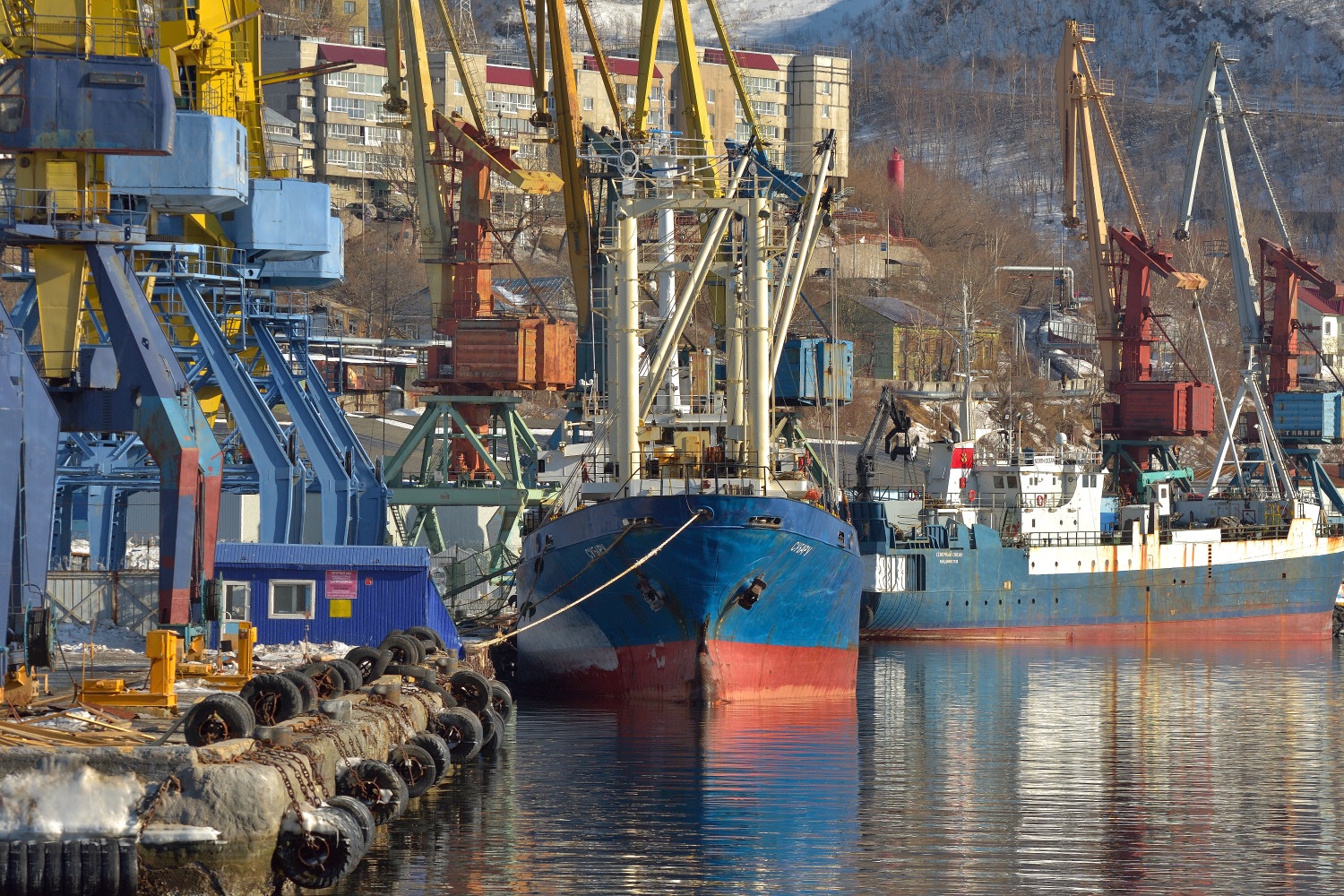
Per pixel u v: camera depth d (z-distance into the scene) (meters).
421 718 52.31
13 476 51.88
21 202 61.94
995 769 59.38
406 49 127.38
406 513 132.38
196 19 88.75
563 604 76.62
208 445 65.44
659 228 89.00
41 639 51.22
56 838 33.81
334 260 96.62
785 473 78.75
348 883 40.16
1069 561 125.19
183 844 33.78
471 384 117.31
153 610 73.19
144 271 86.00
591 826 47.22
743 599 71.38
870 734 67.62
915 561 118.44
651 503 70.44
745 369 79.19
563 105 118.81
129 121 60.09
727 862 43.09
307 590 70.62
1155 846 45.91
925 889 40.72
